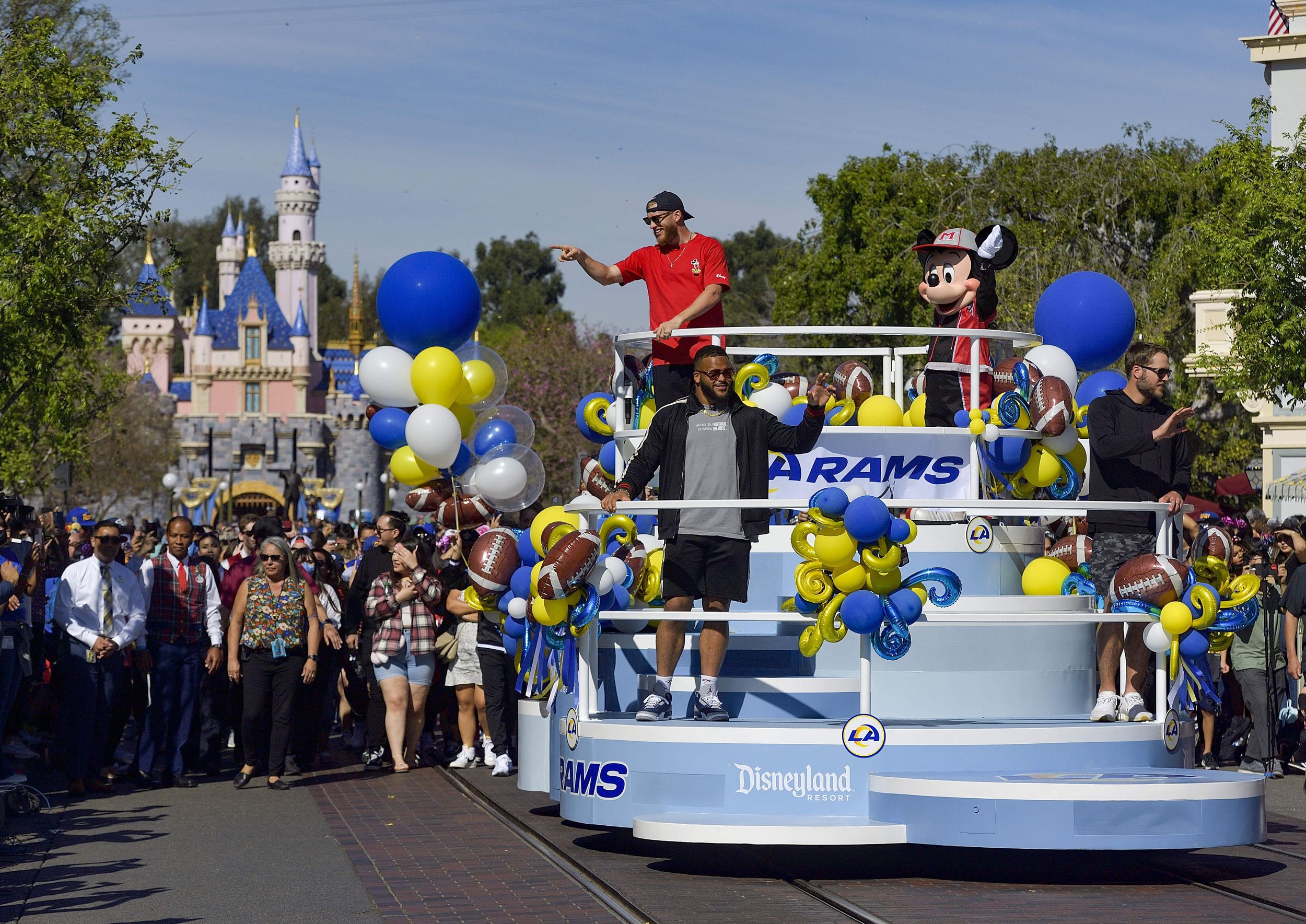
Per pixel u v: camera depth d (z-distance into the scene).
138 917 12.84
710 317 17.00
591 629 15.24
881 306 76.44
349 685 27.73
